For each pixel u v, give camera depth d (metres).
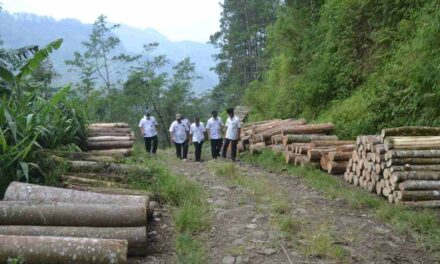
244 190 8.15
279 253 5.03
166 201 7.03
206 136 14.97
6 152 6.50
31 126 7.46
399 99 11.09
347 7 15.77
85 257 4.16
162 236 5.59
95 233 4.77
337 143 10.45
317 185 8.42
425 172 6.97
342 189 8.08
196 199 7.15
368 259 4.94
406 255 5.09
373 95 12.21
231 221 6.19
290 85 19.02
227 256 4.97
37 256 4.10
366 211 6.78
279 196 7.64
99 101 33.78
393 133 7.67
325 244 5.14
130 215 5.07
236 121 13.53
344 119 12.88
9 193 5.60
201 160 13.81
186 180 8.48
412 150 7.26
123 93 38.25
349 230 5.84
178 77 42.03
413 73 10.41
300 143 11.21
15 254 4.07
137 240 4.84
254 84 27.77
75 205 5.07
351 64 14.91
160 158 13.75
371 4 15.00
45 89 12.23
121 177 7.45
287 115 18.20
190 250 5.05
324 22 18.05
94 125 14.29
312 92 15.95
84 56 36.88
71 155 8.01
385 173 7.32
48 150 7.86
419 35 11.05
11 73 8.22
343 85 14.98
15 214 4.84
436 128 7.91
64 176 7.01
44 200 5.48
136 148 14.93
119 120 37.97
